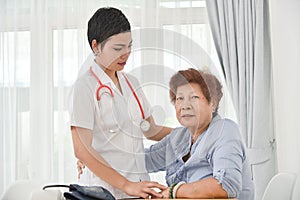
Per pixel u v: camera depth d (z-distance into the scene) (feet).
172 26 11.85
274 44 11.10
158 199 5.18
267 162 11.15
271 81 11.47
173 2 11.85
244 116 11.28
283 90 10.71
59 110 11.94
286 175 7.32
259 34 11.29
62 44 11.99
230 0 11.48
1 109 12.11
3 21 12.19
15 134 12.09
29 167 12.01
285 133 10.65
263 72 11.33
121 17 4.54
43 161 12.00
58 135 11.98
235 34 11.51
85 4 11.96
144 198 5.14
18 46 12.17
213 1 11.58
